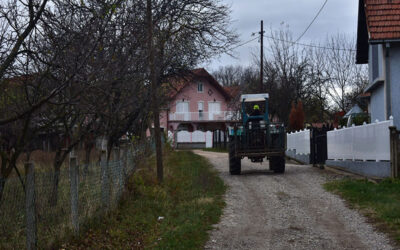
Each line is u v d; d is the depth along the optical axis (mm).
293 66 37469
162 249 6887
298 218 8867
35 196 6059
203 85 51938
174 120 50938
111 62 7523
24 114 5941
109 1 7148
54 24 6957
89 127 9352
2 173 6500
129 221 8703
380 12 15352
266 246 7039
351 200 10141
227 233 7906
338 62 37438
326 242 7125
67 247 6684
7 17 6281
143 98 10234
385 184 11094
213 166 19906
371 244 6895
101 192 8555
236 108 43438
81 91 6625
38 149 13336
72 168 7148
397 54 15125
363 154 13500
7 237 5484
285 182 13531
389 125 11680
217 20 15219
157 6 11375
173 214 9570
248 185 13273
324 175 14633
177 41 13227
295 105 37312
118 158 10273
